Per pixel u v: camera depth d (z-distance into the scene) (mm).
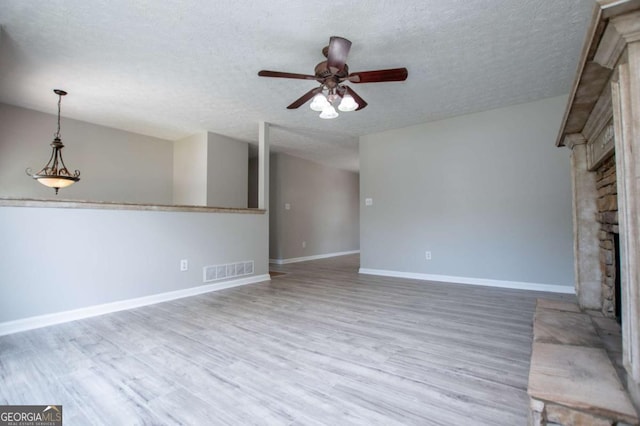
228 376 1731
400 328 2492
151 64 2934
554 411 958
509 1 2090
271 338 2293
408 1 2088
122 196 4918
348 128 4910
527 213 3869
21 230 2541
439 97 3680
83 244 2875
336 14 2223
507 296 3510
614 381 1032
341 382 1661
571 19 2273
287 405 1458
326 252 7973
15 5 2119
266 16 2248
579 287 1909
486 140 4145
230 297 3582
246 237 4426
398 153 4898
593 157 1755
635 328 893
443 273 4461
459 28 2385
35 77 3184
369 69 3006
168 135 5273
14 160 3914
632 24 793
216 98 3719
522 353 2002
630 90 842
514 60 2854
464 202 4301
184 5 2137
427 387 1603
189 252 3721
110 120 4492
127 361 1921
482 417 1350
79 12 2203
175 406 1453
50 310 2656
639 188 843
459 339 2246
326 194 8023
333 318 2768
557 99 3689
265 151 4629
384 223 5035
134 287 3207
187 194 5344
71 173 4375
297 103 2883
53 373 1771
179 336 2342
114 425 1318
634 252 882
